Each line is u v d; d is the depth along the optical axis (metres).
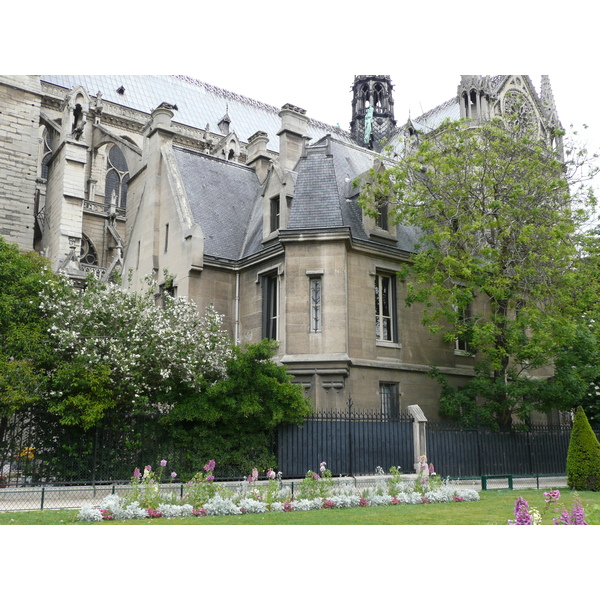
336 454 21.30
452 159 24.73
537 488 21.64
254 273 26.73
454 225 25.81
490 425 25.11
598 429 28.06
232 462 20.09
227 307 27.16
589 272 24.95
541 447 26.05
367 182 26.23
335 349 23.41
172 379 20.30
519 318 23.08
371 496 16.66
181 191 28.73
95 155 62.12
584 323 24.52
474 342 23.02
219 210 29.73
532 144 26.67
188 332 20.94
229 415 19.98
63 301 20.20
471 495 17.62
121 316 20.36
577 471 20.52
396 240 26.64
